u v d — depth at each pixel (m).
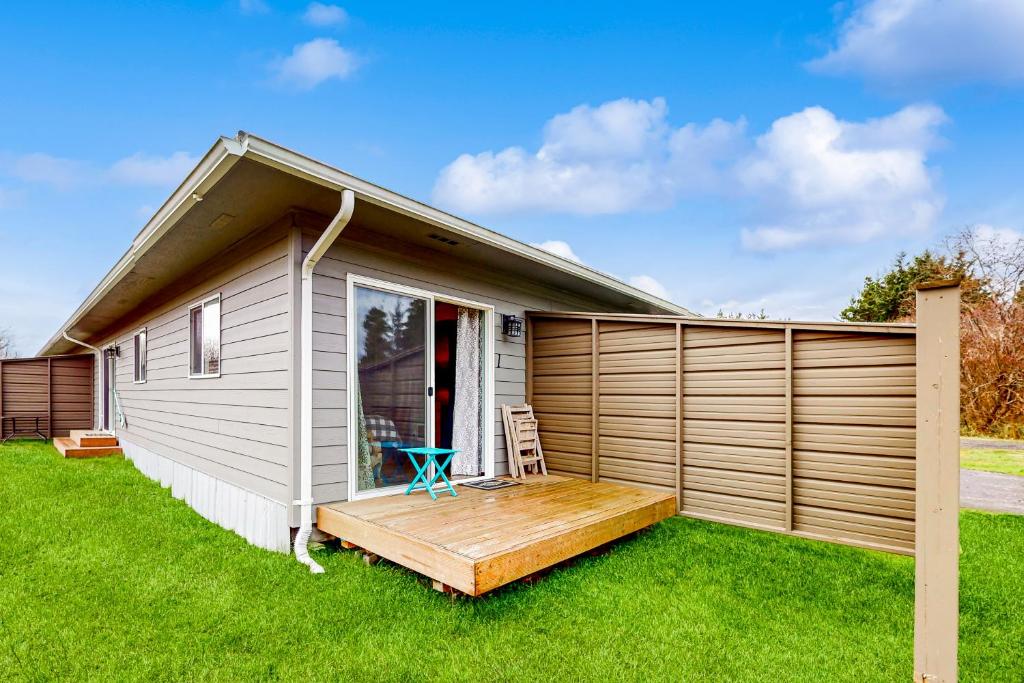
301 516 4.02
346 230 4.49
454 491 4.88
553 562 3.51
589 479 5.95
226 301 5.27
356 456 4.52
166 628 2.96
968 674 2.68
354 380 4.53
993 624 3.19
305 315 4.14
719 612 3.27
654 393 5.51
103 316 9.49
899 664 2.72
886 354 4.20
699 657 2.76
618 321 5.82
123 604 3.22
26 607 3.17
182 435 6.41
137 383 8.85
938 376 2.11
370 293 4.73
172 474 6.67
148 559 3.95
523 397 6.48
